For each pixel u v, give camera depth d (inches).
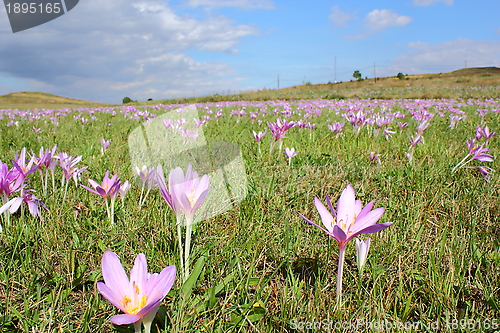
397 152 177.2
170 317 51.3
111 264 39.4
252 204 103.7
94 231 85.3
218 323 55.0
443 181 126.9
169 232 84.0
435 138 221.6
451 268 68.2
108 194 86.1
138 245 81.9
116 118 450.0
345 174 137.1
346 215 51.1
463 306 62.3
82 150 185.5
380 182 127.2
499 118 366.0
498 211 100.1
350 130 251.0
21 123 367.9
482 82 1811.0
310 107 553.9
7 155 171.9
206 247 76.2
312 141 213.6
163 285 38.7
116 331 53.4
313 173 139.7
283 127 155.5
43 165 105.0
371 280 69.0
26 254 73.0
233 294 59.7
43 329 52.4
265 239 84.2
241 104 772.6
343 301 61.9
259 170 141.2
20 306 61.1
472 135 233.5
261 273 73.1
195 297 58.7
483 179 128.0
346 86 2348.7
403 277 70.3
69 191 113.9
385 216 96.8
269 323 56.5
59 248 77.1
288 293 63.1
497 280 67.1
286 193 117.3
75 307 61.1
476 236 85.9
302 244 83.0
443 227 93.4
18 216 97.7
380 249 76.9
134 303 39.2
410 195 112.8
